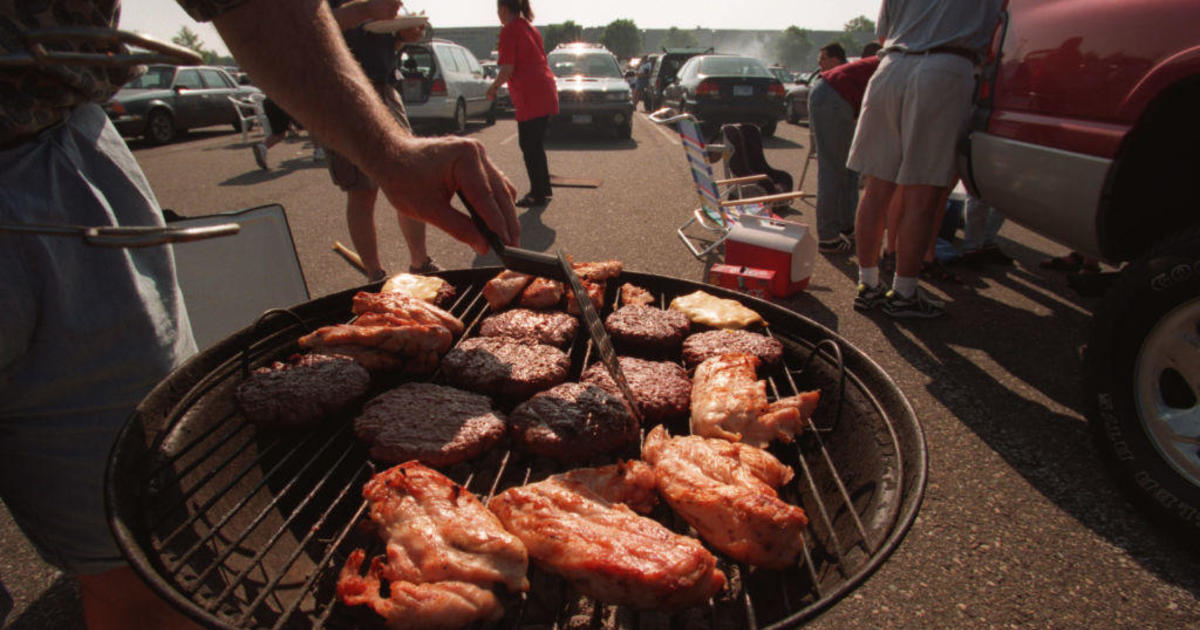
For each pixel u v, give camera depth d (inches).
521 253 53.7
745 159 235.1
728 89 430.6
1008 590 71.7
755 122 446.3
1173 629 66.8
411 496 43.8
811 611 34.7
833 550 45.8
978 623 67.7
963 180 124.6
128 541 36.1
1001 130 109.3
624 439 54.2
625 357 69.3
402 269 170.4
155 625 56.0
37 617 67.0
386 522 42.8
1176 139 85.7
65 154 43.0
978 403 109.4
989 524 81.5
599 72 450.6
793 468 58.6
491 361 64.0
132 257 48.9
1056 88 97.0
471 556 40.3
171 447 46.5
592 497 46.6
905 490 44.6
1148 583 72.6
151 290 49.2
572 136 472.4
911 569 74.7
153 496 42.6
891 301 142.6
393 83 144.9
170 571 38.2
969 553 76.9
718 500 44.8
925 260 168.4
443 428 53.1
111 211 44.9
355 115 47.5
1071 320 143.8
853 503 49.1
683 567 39.2
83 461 47.6
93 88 44.2
